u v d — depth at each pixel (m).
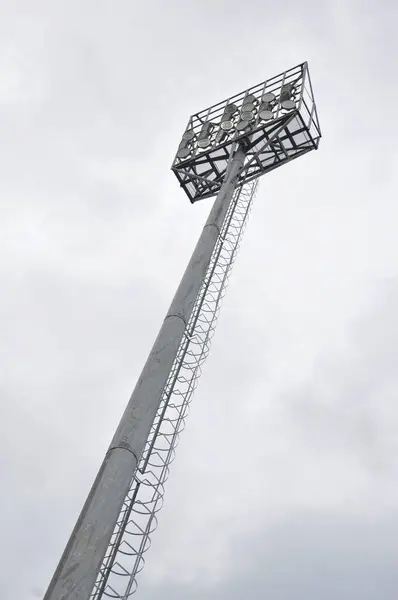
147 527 10.45
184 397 12.55
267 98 18.84
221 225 15.06
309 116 18.52
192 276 13.34
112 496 9.36
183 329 12.31
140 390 11.00
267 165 18.64
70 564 8.44
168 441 11.69
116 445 10.09
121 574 9.81
